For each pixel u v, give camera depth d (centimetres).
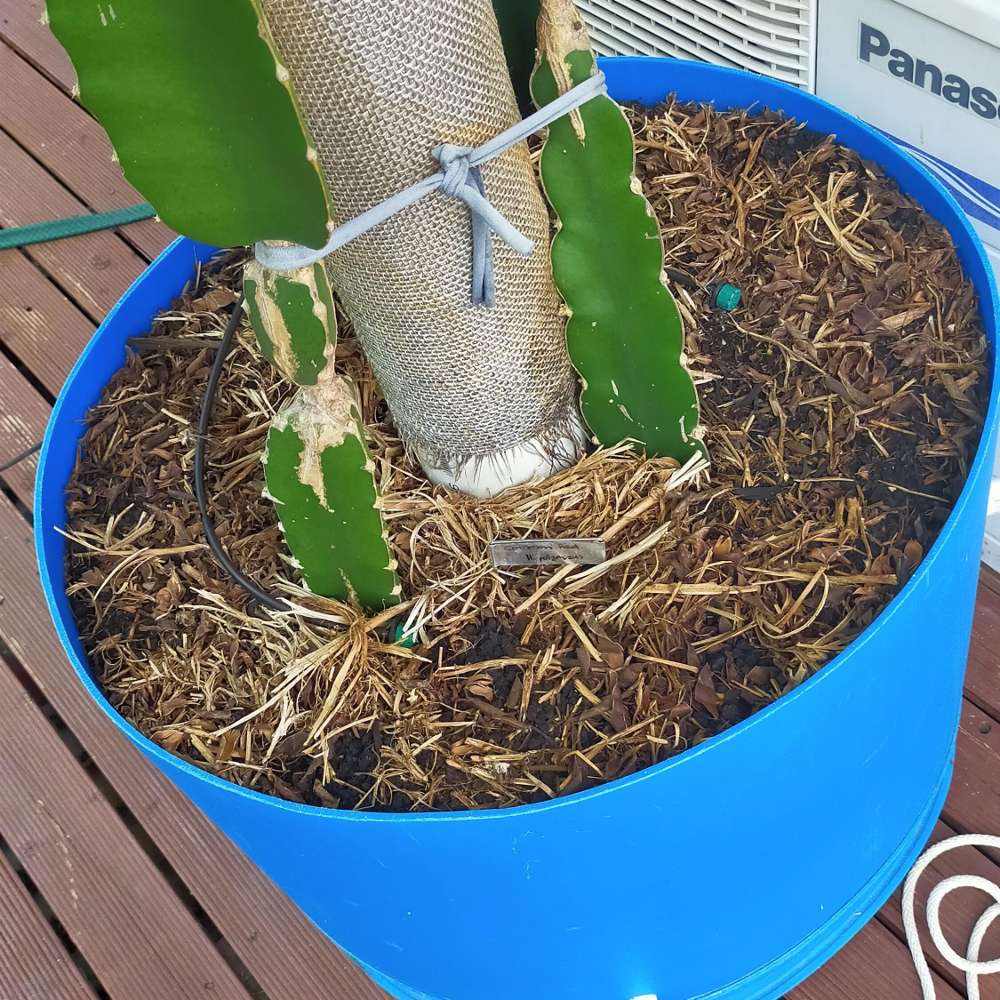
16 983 92
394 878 64
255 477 81
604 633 69
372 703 69
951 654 73
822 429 74
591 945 71
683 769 57
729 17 90
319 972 89
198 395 87
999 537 94
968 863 86
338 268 64
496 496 77
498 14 65
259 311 57
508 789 64
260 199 49
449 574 74
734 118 89
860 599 66
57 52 150
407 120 56
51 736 103
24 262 131
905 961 83
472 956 72
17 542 113
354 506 65
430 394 72
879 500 70
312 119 55
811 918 79
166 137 46
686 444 73
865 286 78
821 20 82
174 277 92
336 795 66
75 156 139
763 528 71
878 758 70
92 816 98
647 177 88
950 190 83
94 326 125
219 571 77
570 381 77
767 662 66
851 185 83
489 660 69
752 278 82
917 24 75
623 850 61
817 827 70
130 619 76
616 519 74
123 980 90
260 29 42
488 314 67
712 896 69
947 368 73
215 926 93
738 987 81
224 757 68
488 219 58
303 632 72
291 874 71
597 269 66
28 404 121
